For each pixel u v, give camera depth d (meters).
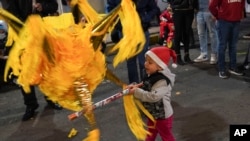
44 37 1.71
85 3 1.96
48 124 4.34
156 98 2.71
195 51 7.61
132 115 2.28
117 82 2.28
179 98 4.86
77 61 1.78
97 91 5.37
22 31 1.74
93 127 1.92
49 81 1.78
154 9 4.33
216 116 4.20
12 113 4.82
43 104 5.00
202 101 4.70
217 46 5.81
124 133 3.92
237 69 5.90
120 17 1.86
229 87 5.19
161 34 7.40
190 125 4.00
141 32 1.83
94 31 1.89
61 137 3.96
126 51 1.81
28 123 4.41
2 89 5.87
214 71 6.01
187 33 6.46
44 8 4.37
